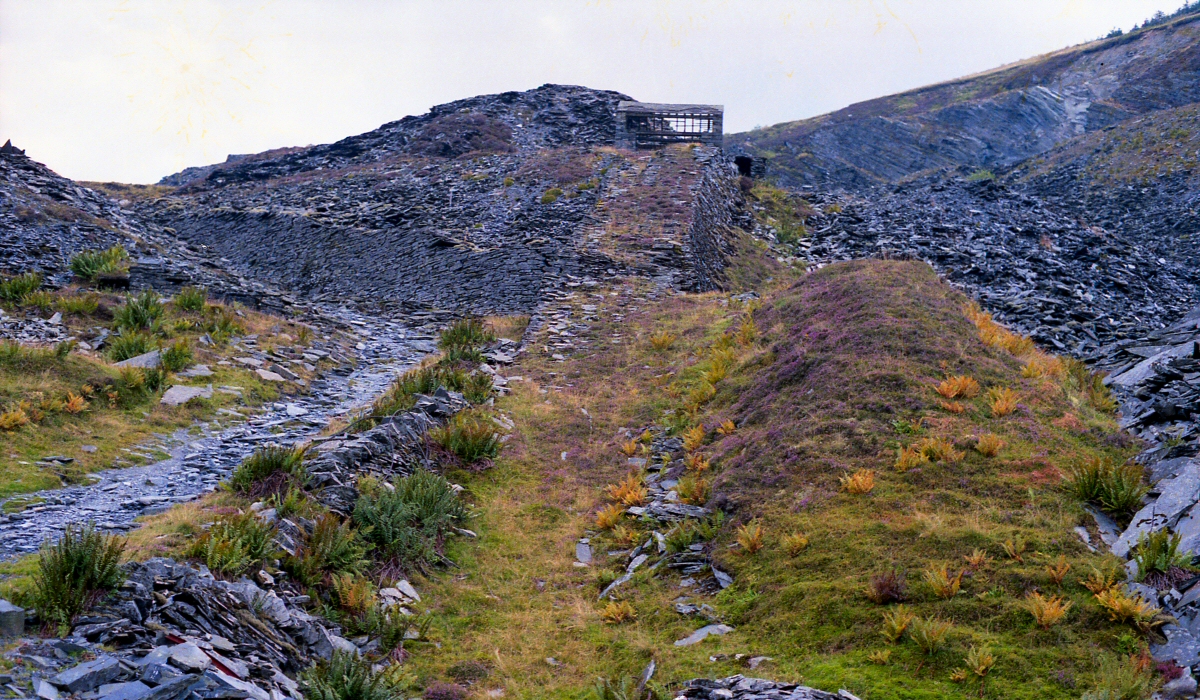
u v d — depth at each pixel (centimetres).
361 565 1153
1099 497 1150
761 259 4825
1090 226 5656
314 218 5584
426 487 1433
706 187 5075
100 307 2645
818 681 870
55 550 848
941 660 870
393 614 1069
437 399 1944
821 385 1666
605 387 2241
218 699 694
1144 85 12769
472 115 8362
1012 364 1727
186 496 1366
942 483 1242
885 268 2330
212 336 2548
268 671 812
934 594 978
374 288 4516
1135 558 971
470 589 1222
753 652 969
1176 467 1169
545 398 2180
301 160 8425
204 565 962
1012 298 3381
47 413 1670
